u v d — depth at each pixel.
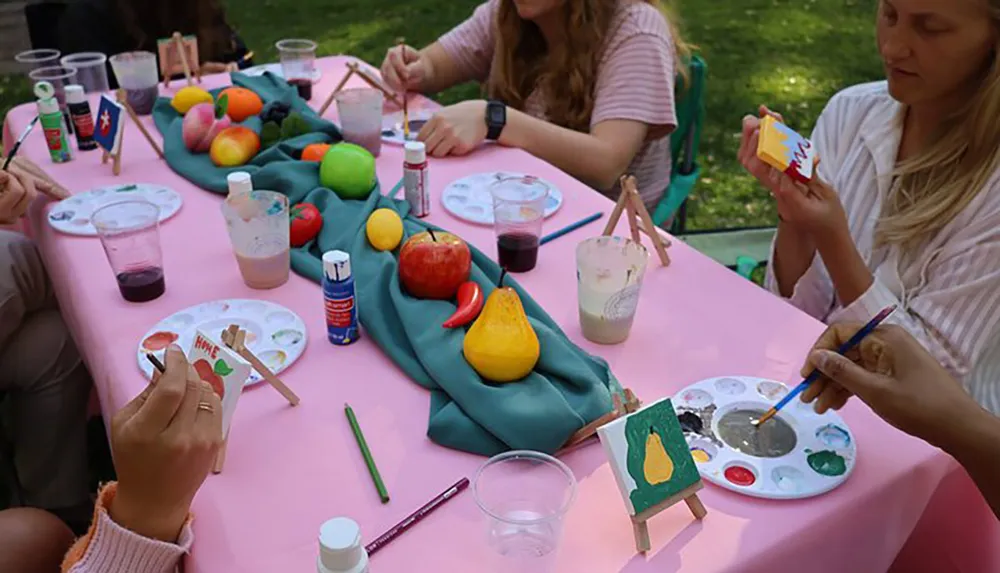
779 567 0.91
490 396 1.06
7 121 2.20
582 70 2.20
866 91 1.72
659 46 2.14
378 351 1.24
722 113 4.50
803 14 5.94
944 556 1.14
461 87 4.77
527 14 2.13
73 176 1.83
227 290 1.39
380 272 1.31
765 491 0.96
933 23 1.28
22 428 1.88
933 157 1.46
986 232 1.37
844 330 1.12
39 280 1.81
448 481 0.99
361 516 0.93
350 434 1.06
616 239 1.29
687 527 0.92
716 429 1.06
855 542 0.99
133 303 1.35
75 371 1.86
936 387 0.98
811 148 1.42
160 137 2.05
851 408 1.11
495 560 0.87
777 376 1.17
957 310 1.37
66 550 1.28
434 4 6.03
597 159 2.06
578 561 0.88
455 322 1.19
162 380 0.86
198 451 0.87
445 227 1.61
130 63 2.12
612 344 1.25
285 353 1.21
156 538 0.90
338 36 5.34
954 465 1.05
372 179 1.66
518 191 1.67
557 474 0.91
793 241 1.56
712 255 2.58
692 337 1.27
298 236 1.49
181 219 1.63
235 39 2.83
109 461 2.04
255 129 1.92
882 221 1.54
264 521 0.93
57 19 2.75
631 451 0.90
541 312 1.28
